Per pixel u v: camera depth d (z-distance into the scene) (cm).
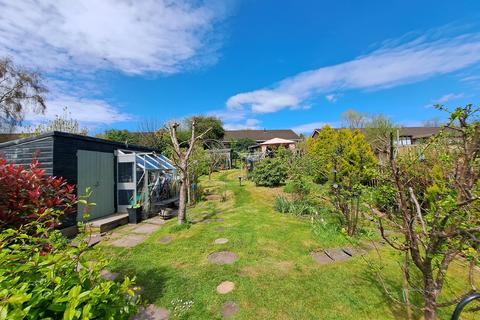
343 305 309
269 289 347
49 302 137
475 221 202
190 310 308
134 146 975
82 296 133
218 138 3416
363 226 550
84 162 723
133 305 189
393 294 319
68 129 1462
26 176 288
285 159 1208
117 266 432
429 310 218
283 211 783
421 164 393
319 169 870
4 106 1634
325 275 381
